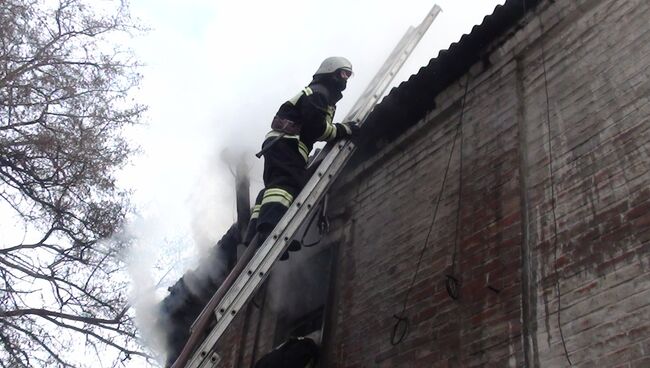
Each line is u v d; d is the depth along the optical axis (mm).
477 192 5043
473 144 5402
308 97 5391
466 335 4371
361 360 5254
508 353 4012
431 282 4996
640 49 4320
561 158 4512
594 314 3699
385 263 5656
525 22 5359
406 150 6301
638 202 3803
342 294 6000
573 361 3670
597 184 4129
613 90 4375
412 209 5723
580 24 4926
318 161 5945
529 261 4297
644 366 3309
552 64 5035
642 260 3602
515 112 5094
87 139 9500
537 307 4059
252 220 5391
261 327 7121
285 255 5414
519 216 4512
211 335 4391
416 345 4773
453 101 5875
